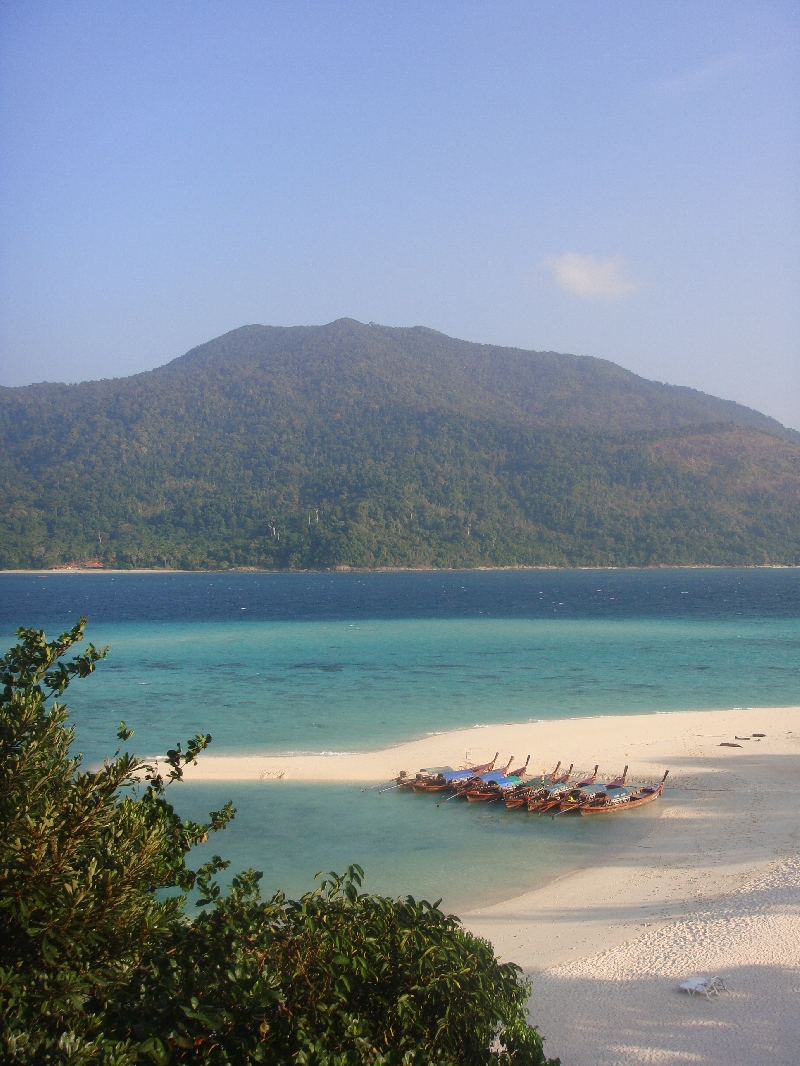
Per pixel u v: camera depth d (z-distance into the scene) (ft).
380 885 89.86
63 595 611.47
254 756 139.44
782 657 254.68
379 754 140.67
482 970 44.70
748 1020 59.00
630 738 149.59
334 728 159.22
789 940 69.67
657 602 510.58
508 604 499.92
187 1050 33.55
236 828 107.34
